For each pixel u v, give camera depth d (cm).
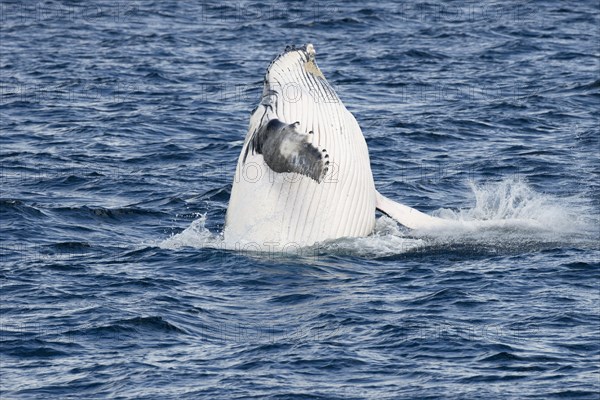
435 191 12925
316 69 10350
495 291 9381
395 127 15900
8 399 7675
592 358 8131
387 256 10162
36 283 9781
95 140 15512
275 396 7619
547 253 10181
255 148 10300
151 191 13025
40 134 15862
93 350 8444
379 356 8225
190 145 15312
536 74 19675
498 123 16188
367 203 10394
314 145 10062
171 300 9344
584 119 16450
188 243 10806
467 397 7562
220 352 8356
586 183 13088
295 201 10212
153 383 7850
